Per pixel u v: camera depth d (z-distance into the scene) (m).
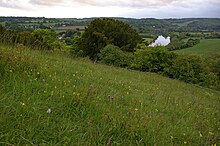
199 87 20.53
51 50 11.28
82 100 4.41
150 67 25.73
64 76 6.12
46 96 4.24
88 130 3.58
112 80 8.51
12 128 3.05
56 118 3.63
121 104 5.21
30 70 5.38
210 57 28.31
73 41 41.50
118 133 3.80
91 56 39.97
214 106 9.98
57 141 3.18
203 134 4.89
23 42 9.23
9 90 4.05
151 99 7.03
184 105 7.36
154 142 3.77
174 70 24.34
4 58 5.15
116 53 27.80
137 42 42.72
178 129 4.73
